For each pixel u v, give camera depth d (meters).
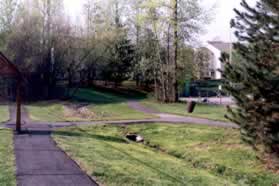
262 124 11.98
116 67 51.94
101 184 7.93
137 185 8.14
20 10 40.19
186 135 18.86
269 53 11.86
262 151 13.24
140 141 18.78
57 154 11.05
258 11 11.96
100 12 47.97
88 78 50.12
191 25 36.09
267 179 11.99
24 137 14.70
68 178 8.23
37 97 38.53
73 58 40.72
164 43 37.78
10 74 16.02
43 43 39.00
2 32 39.88
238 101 12.44
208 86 54.97
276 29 11.59
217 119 23.69
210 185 9.99
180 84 40.72
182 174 10.74
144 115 27.36
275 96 11.76
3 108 29.05
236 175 12.66
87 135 17.30
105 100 39.22
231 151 14.85
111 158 11.13
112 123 22.50
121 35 47.16
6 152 10.93
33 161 9.88
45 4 39.47
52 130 17.84
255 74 11.81
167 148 16.95
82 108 30.92
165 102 37.59
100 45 41.84
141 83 53.47
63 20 40.41
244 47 12.23
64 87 40.25
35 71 38.53
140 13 40.91
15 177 8.07
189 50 37.09
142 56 42.19
